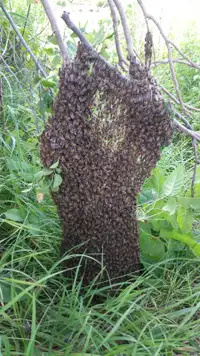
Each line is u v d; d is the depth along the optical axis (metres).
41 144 0.71
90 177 0.71
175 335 0.72
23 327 0.67
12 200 0.97
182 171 0.84
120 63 0.73
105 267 0.77
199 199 0.81
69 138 0.68
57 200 0.75
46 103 0.76
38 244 0.87
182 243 0.89
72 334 0.68
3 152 1.07
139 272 0.84
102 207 0.74
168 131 0.70
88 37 0.73
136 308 0.73
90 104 0.67
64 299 0.75
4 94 1.24
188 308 0.74
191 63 0.73
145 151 0.70
